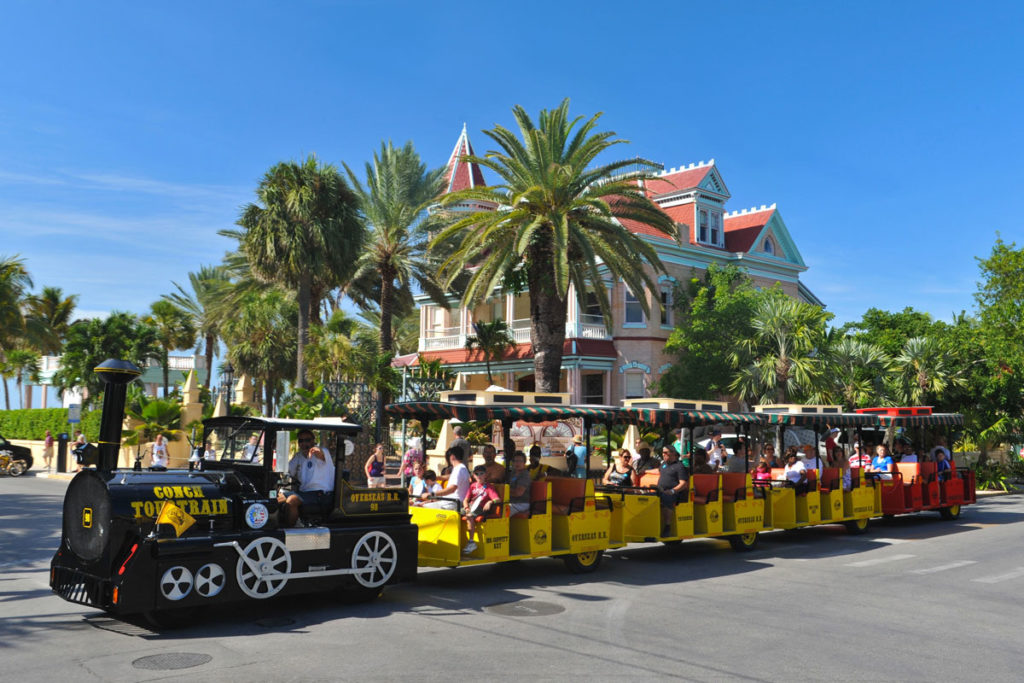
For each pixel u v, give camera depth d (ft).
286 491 31.42
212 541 28.07
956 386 102.06
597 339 126.21
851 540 55.62
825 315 108.99
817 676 23.68
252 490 30.48
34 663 23.71
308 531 30.58
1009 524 65.05
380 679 22.45
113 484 27.86
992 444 98.99
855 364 108.17
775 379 106.52
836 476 57.41
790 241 148.66
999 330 98.73
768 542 54.60
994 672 24.48
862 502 59.31
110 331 154.20
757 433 63.62
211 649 25.41
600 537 41.60
